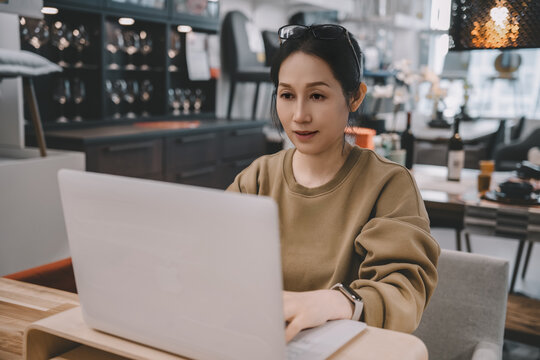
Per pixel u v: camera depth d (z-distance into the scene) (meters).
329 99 0.93
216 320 0.64
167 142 3.75
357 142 2.53
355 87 0.97
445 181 2.83
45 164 2.50
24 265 2.45
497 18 1.59
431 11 7.88
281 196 1.08
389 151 3.01
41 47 3.47
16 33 2.74
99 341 0.74
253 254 0.59
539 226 2.15
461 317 1.34
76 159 2.68
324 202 1.03
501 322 1.32
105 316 0.75
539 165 3.06
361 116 1.07
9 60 2.31
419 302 0.88
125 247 0.69
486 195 2.39
